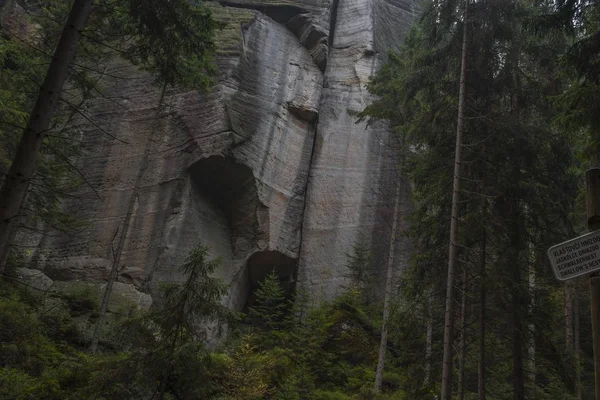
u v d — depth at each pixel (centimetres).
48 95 856
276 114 2994
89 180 2586
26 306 1677
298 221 2869
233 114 2742
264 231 2686
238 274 2597
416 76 1652
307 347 2197
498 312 1402
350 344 2298
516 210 1450
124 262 2395
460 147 1359
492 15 1551
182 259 2427
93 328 1848
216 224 2691
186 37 1127
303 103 3166
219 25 1145
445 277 1490
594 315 419
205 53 1209
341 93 3369
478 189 1459
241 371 1622
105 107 2761
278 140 2950
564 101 1139
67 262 2367
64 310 1873
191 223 2536
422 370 1498
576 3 1257
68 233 2288
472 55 1559
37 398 1119
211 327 2044
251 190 2722
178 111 2741
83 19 932
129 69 2880
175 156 2642
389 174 3072
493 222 1420
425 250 1562
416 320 1512
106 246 2436
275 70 3158
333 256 2827
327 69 3491
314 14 3541
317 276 2758
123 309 2058
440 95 1609
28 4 2880
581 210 1573
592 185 443
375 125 3219
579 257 423
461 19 1583
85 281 2316
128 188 2588
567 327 2134
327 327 2328
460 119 1404
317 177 3050
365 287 2706
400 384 1831
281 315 2642
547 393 1808
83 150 2638
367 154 3150
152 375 900
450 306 1227
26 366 1293
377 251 2852
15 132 1791
